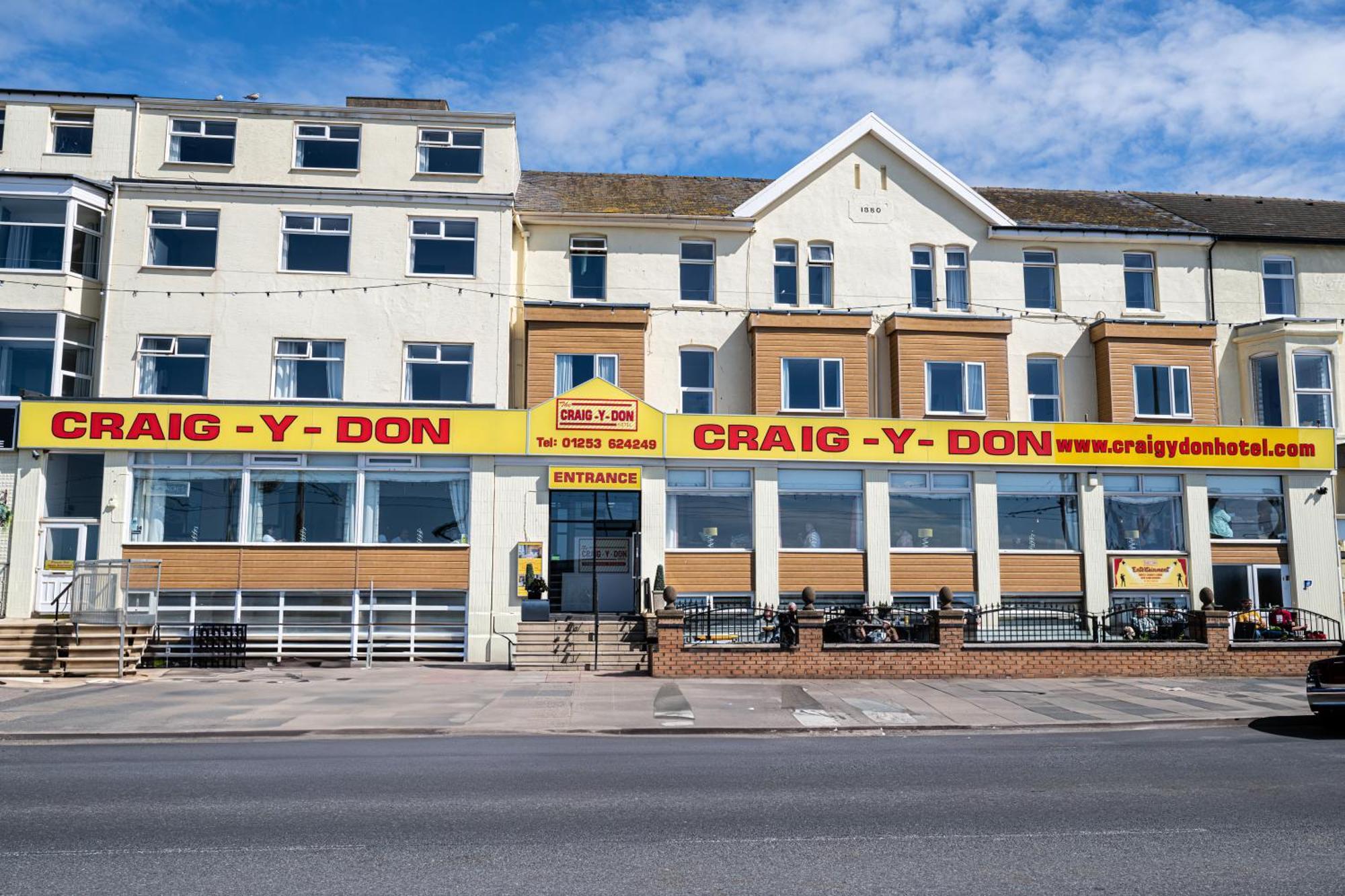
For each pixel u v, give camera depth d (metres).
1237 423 28.95
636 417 24.42
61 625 21.62
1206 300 29.42
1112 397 27.73
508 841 8.54
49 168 25.94
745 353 27.52
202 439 23.56
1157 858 8.16
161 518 23.52
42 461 23.31
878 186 28.78
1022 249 29.12
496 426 24.08
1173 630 22.42
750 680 20.06
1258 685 19.95
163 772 11.36
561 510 25.33
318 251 25.94
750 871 7.74
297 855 8.07
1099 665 21.03
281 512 23.77
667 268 27.81
